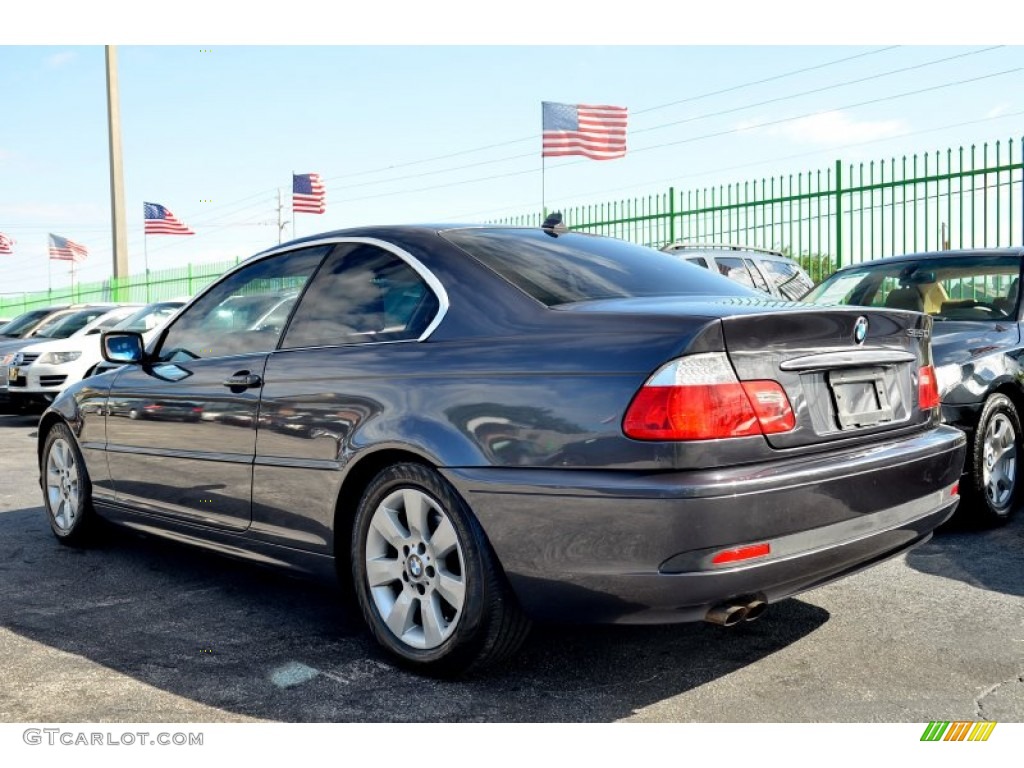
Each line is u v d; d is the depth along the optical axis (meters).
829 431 2.96
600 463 2.73
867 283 6.24
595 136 17.59
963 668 3.21
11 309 35.50
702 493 2.60
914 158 12.09
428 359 3.20
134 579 4.43
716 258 11.06
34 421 12.05
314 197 24.22
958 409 4.82
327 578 3.56
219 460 3.90
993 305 5.61
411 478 3.15
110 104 23.31
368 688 3.11
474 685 3.13
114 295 23.53
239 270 4.20
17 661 3.38
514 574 2.91
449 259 3.40
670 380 2.67
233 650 3.48
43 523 5.65
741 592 2.69
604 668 3.26
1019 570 4.30
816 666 3.25
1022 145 11.15
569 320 2.98
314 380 3.52
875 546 3.04
